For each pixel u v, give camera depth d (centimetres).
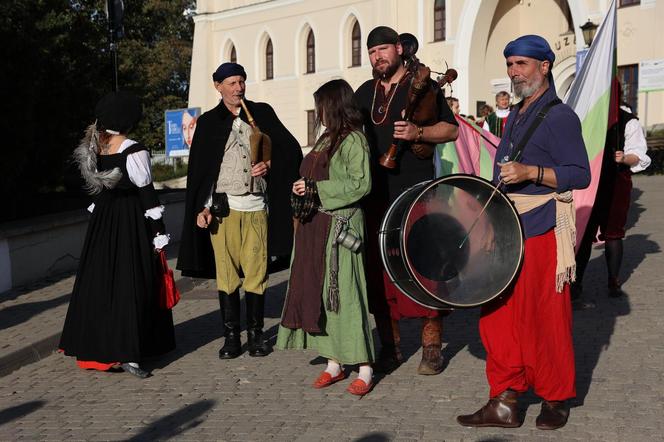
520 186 471
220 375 619
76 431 507
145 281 627
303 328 549
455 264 463
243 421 511
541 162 466
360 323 546
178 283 999
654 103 2720
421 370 588
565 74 3144
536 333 467
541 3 3281
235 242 664
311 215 557
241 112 674
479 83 3384
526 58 466
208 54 4606
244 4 4412
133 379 619
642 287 850
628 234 1208
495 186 463
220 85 668
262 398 556
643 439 447
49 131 1371
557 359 466
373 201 588
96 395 583
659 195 1716
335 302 545
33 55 1217
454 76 586
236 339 671
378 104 594
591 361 600
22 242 999
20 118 1193
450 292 458
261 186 668
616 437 452
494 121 1201
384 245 480
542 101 471
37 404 568
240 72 667
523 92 470
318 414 516
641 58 2764
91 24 1580
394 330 602
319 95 554
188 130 2336
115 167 620
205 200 664
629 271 938
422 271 462
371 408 523
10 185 1284
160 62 5109
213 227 668
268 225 673
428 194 468
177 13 5462
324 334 559
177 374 627
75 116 1438
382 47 581
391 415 507
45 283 1009
